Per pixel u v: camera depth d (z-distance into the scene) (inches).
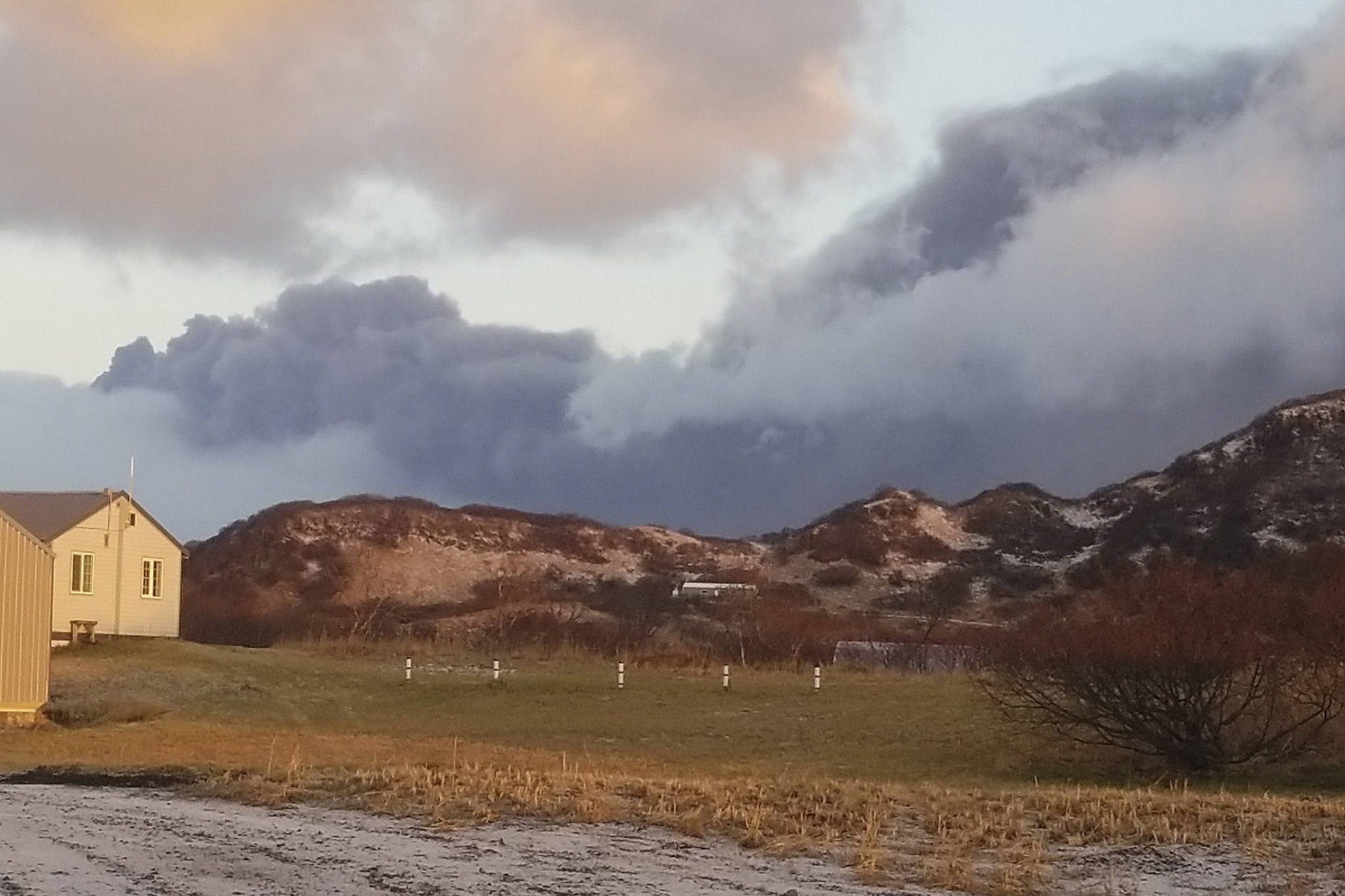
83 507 1910.7
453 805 670.5
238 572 3846.0
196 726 1374.3
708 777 972.6
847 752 1278.3
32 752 1072.8
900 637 2449.6
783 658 2094.0
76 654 1786.4
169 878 493.4
